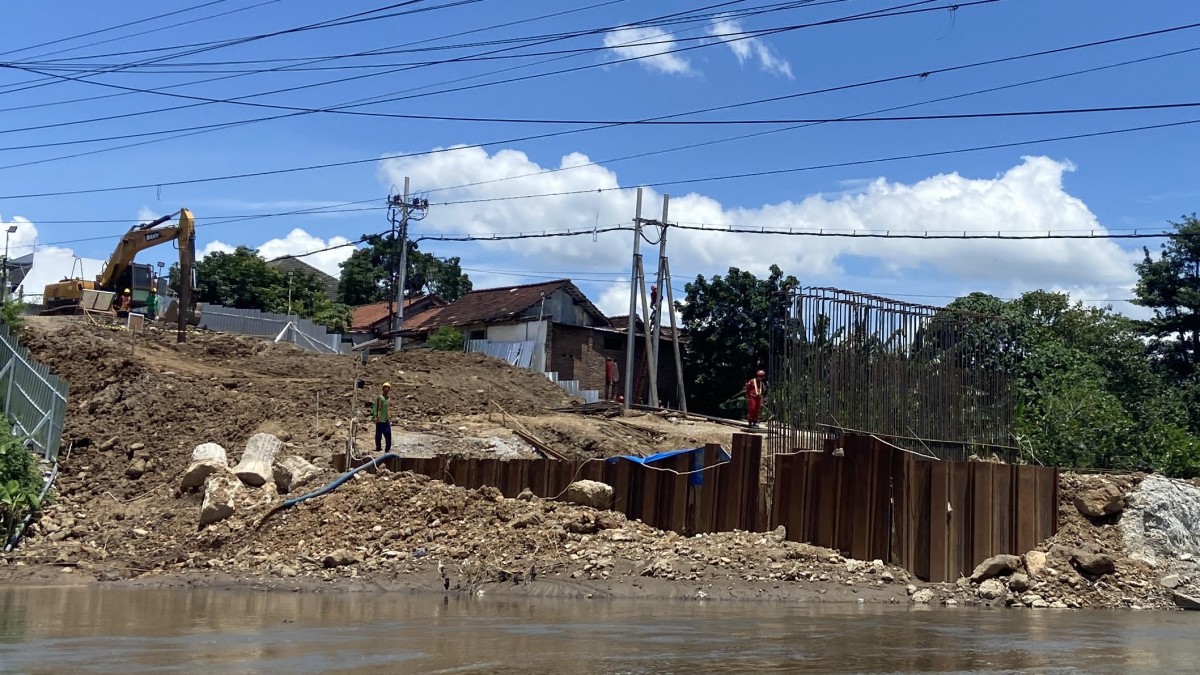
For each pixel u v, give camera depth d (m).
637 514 19.00
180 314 36.88
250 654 10.94
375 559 17.94
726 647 11.51
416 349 44.81
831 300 18.66
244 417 26.67
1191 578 17.23
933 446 19.03
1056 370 29.72
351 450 22.16
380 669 10.13
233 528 19.69
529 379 38.84
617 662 10.55
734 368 46.31
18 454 21.73
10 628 12.80
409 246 45.78
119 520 21.31
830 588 16.20
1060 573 16.84
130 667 10.22
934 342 19.50
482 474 20.39
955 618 14.41
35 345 31.61
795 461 17.83
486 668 10.20
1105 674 10.40
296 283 64.69
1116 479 18.92
